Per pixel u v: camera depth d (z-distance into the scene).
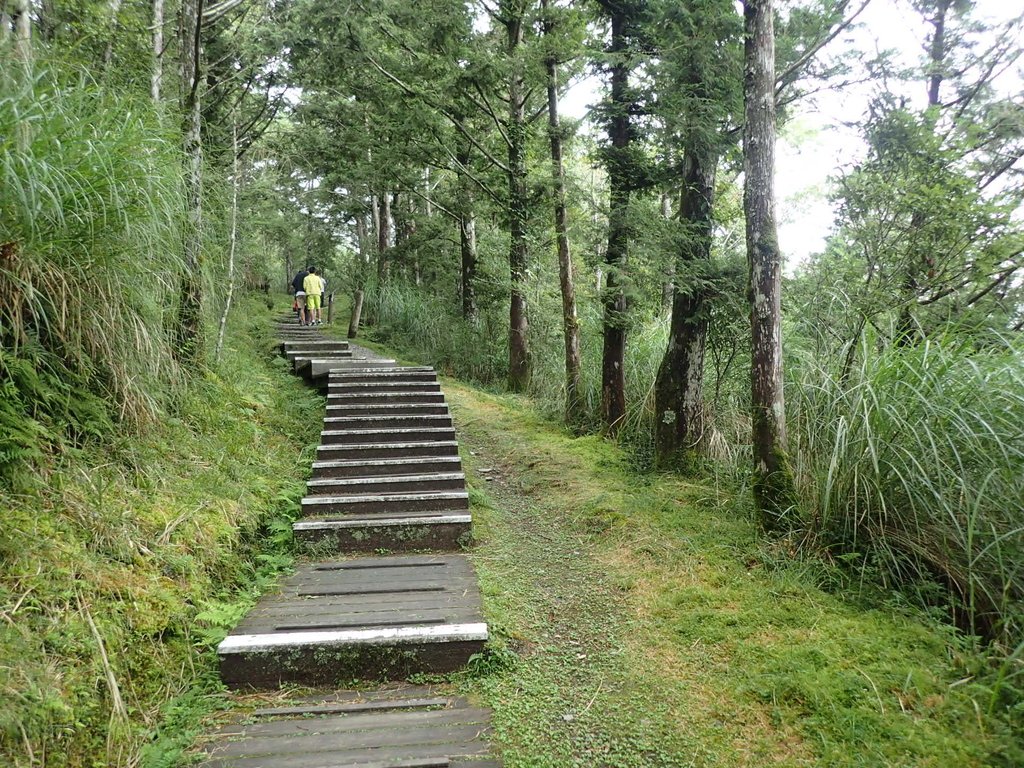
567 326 9.64
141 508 3.99
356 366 9.18
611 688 3.40
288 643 3.46
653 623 4.02
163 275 4.77
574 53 9.04
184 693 3.17
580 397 9.49
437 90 10.61
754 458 5.06
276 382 8.81
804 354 5.72
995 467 3.73
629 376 8.88
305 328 13.84
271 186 11.62
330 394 7.85
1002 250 5.04
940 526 3.91
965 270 5.35
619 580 4.64
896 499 4.21
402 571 4.84
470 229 14.84
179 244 4.91
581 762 2.82
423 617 4.00
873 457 4.07
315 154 14.27
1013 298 5.50
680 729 3.04
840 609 3.93
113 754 2.63
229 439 5.90
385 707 3.26
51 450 3.74
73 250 3.79
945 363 4.11
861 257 5.90
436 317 14.80
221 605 3.86
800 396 5.40
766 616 3.90
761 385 4.95
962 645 3.43
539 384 12.17
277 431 7.08
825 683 3.18
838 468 4.46
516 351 12.89
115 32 5.38
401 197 18.75
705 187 7.03
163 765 2.67
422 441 6.86
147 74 5.64
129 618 3.22
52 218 3.48
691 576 4.56
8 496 3.25
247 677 3.43
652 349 8.73
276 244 17.72
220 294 7.71
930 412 4.01
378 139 13.44
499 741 2.96
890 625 3.70
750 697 3.20
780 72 6.82
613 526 5.57
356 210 16.61
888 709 3.00
